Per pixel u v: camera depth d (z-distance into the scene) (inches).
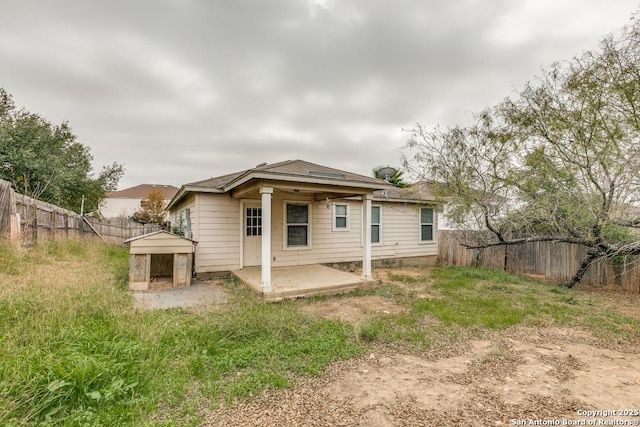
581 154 245.4
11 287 183.0
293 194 363.9
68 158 723.4
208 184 326.0
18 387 86.2
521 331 171.6
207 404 94.7
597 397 101.7
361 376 115.9
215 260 319.3
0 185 269.1
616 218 248.7
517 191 292.7
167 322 158.4
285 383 107.0
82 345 118.0
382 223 439.5
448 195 336.2
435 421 87.7
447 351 142.3
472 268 416.8
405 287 293.3
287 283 266.8
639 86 206.7
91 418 82.5
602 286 308.7
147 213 1018.1
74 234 446.3
